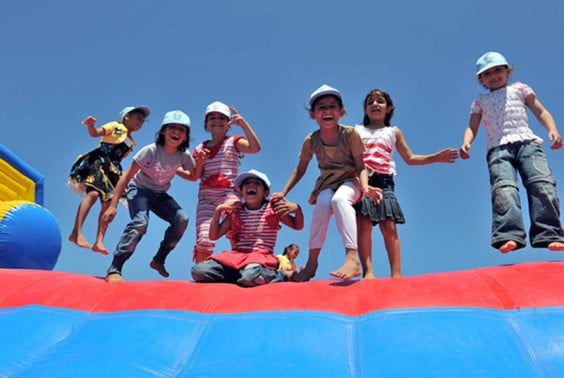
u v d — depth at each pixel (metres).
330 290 3.81
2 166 6.59
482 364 2.85
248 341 3.25
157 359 3.16
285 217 4.77
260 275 4.23
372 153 4.71
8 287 4.09
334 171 4.56
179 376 3.02
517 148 4.41
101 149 5.77
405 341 3.09
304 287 3.91
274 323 3.39
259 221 4.68
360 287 3.80
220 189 5.28
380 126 4.92
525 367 2.84
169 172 5.07
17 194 6.65
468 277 3.79
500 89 4.67
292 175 4.85
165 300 3.81
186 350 3.28
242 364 3.03
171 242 5.00
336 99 4.52
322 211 4.43
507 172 4.32
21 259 5.79
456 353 2.95
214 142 5.54
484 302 3.39
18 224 5.79
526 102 4.59
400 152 4.89
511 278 3.66
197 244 5.13
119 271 4.54
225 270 4.39
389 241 4.52
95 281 4.36
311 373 2.95
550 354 2.93
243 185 4.76
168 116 5.06
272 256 4.54
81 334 3.47
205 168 5.39
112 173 5.75
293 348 3.16
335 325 3.35
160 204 5.07
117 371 3.00
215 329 3.42
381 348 3.08
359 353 3.11
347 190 4.37
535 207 4.18
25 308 3.77
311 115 4.59
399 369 2.89
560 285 3.47
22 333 3.48
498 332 3.11
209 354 3.18
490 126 4.59
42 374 3.00
